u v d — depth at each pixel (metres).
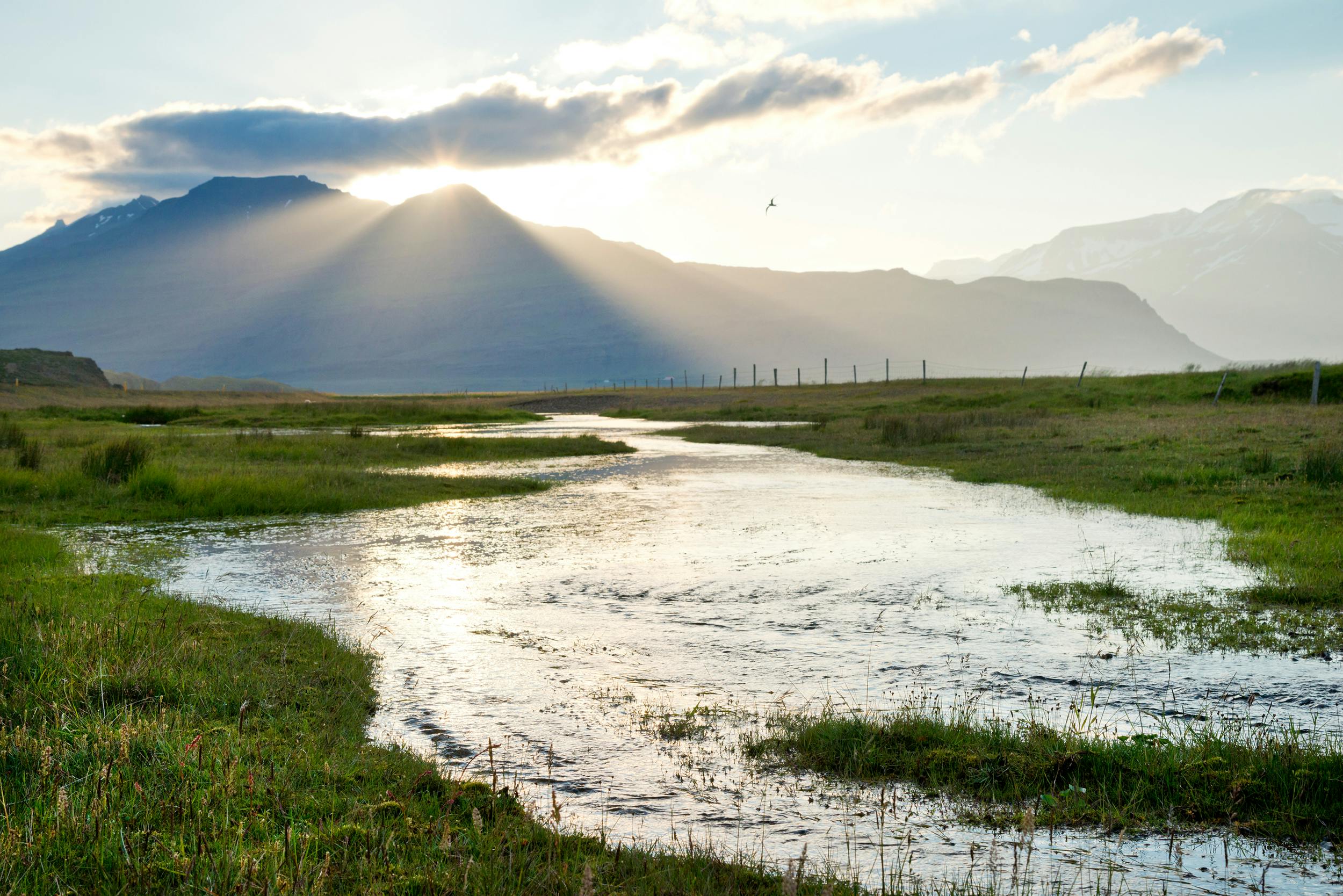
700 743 5.43
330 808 4.15
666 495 19.25
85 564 11.27
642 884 3.55
